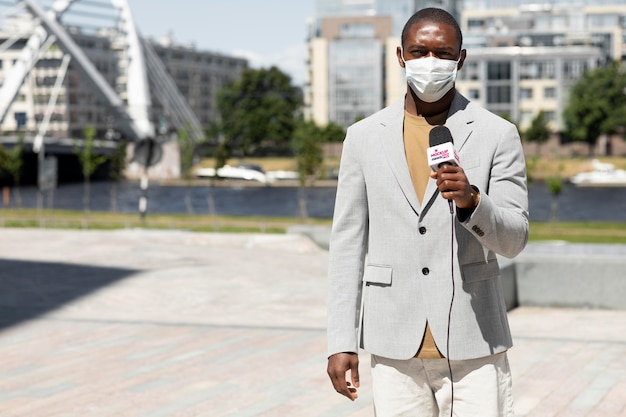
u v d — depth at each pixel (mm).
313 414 5586
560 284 10555
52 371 6879
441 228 2832
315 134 100812
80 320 9180
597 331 8812
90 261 14367
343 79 112062
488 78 107062
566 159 103062
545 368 6863
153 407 5789
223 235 17641
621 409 5652
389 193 2873
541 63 106562
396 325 2869
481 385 2850
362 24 112500
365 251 3008
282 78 130375
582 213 62781
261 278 12508
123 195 84562
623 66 106562
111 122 144000
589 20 116500
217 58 197375
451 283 2832
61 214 48312
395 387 2926
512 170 2834
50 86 147125
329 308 2939
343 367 2859
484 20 118688
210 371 6812
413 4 110875
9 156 69625
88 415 5613
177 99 139500
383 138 2908
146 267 13625
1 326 8891
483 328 2842
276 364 7027
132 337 8250
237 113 126188
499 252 2768
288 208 68938
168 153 109250
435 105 2881
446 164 2635
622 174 92688
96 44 157750
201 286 11688
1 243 17219
